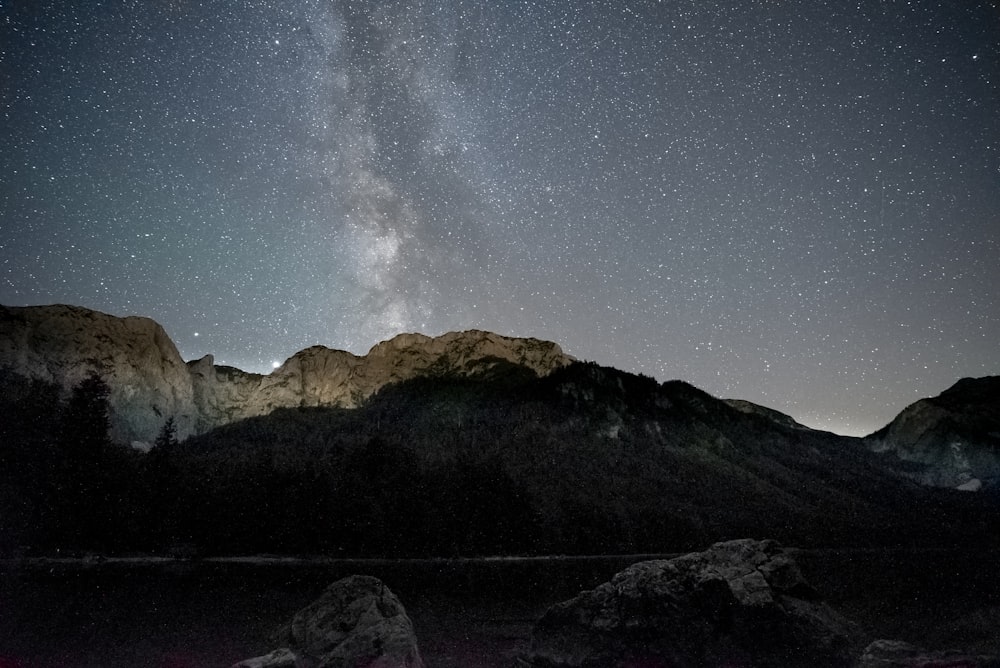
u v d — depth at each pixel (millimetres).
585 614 25594
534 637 26391
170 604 39438
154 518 90750
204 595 45531
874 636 28016
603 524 139375
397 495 122688
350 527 106750
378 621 21688
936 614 36000
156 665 23312
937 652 21031
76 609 34469
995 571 74500
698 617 24219
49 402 108688
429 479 140000
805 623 24219
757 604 24375
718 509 168250
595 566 91250
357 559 99562
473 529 119875
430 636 31969
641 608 24656
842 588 52812
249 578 61938
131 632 28781
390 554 105562
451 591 54781
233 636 29047
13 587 43031
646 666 23234
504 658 27109
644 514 151250
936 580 61312
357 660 19688
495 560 104438
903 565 84000
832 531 153625
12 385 126875
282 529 100688
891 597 46250
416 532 112750
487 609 43031
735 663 22953
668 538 138500
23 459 86938
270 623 33031
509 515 126875
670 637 23797
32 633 27172
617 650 23875
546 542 126375
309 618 23047
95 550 80938
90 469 90062
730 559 27109
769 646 23453
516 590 56375
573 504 151625
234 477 113500
